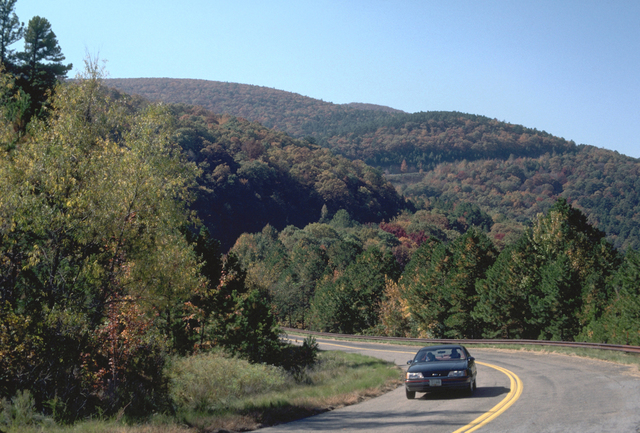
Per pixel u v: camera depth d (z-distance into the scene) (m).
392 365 31.08
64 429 9.89
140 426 10.55
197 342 26.83
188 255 17.83
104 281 16.08
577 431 8.43
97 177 16.28
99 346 14.44
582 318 46.25
